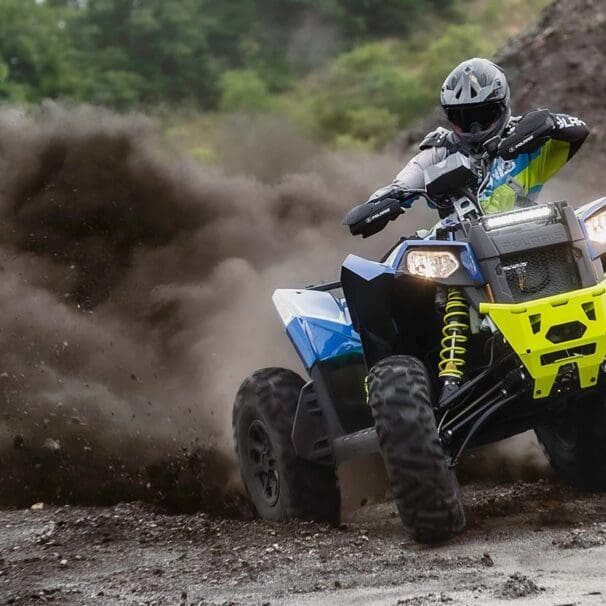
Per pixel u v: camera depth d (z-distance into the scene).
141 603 9.60
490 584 8.94
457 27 87.75
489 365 11.38
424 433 10.79
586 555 9.60
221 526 12.92
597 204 11.48
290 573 10.27
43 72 75.38
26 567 11.43
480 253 11.18
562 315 10.79
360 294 11.80
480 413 11.31
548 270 11.25
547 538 10.59
